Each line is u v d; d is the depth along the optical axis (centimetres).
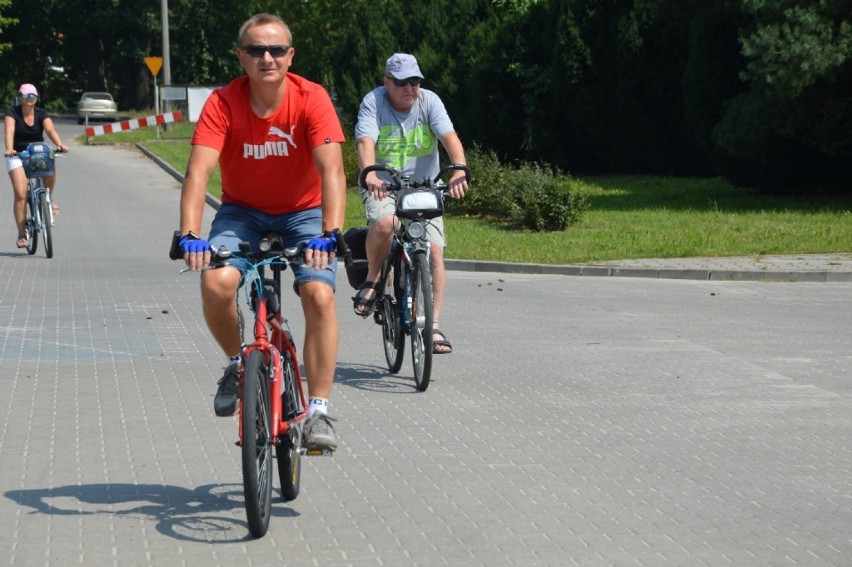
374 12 4581
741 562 662
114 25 9400
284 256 677
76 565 645
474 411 1023
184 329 1402
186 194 690
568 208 2577
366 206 1157
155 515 732
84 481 804
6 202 3117
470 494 786
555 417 1004
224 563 650
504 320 1509
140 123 5653
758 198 3178
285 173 727
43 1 9469
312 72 5931
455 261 2106
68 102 10638
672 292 1800
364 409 1025
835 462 875
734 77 3225
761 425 984
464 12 4281
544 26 3959
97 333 1370
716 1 3042
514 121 4025
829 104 2819
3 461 851
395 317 1145
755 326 1479
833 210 2861
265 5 5984
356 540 692
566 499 777
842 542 699
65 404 1027
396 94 1148
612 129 3866
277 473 819
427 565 653
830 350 1322
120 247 2297
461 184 1124
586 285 1877
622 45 3756
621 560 663
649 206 3025
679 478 829
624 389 1116
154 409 1013
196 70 9762
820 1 2727
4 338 1332
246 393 657
